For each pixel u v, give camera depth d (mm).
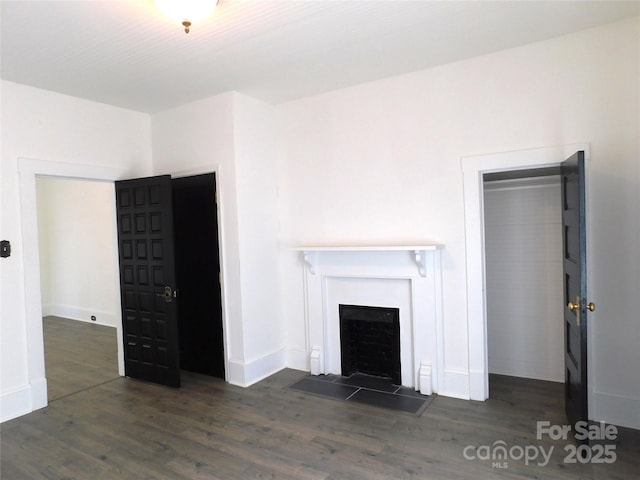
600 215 3014
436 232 3658
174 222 4527
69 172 3953
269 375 4285
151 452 2846
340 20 2701
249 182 4145
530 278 3959
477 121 3451
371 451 2762
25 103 3662
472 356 3525
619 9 2729
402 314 3865
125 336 4418
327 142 4176
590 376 3066
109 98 4090
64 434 3143
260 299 4234
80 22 2602
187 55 3141
